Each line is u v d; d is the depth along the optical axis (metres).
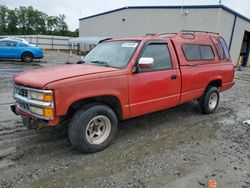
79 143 3.56
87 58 4.85
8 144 3.91
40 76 3.49
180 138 4.52
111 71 3.76
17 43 16.08
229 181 3.18
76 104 3.55
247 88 11.21
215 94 6.12
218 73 5.95
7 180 2.98
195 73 5.21
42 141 4.06
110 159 3.59
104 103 3.87
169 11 22.78
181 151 3.98
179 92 4.91
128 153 3.80
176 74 4.74
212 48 5.89
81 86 3.37
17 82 3.61
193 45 5.31
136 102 4.11
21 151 3.70
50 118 3.21
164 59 4.58
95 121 3.71
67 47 44.28
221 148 4.18
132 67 3.98
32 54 16.42
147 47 4.27
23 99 3.49
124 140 4.29
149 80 4.22
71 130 3.54
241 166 3.59
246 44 28.14
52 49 42.94
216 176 3.28
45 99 3.16
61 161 3.47
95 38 30.52
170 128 5.01
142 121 5.36
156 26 24.27
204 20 20.23
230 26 21.59
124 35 28.39
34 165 3.34
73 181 3.02
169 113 6.06
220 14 19.31
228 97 8.75
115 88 3.74
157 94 4.43
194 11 20.73
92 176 3.14
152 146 4.11
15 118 5.12
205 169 3.45
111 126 3.90
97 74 3.58
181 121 5.50
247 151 4.11
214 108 6.25
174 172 3.33
